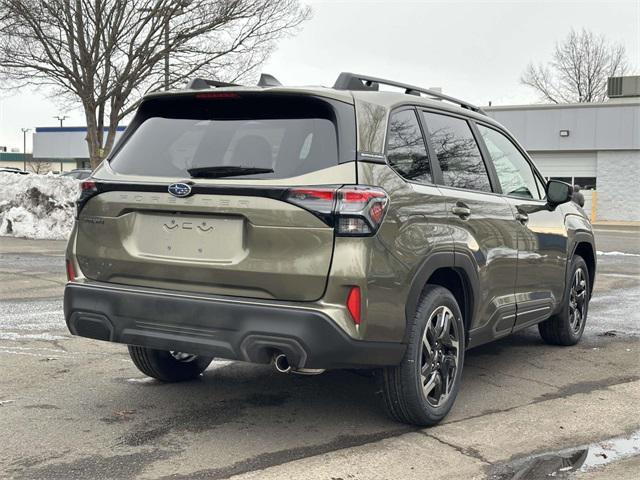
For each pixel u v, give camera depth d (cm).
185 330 385
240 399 481
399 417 422
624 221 3378
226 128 409
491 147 541
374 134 394
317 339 360
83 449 387
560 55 6144
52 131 6100
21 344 625
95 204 421
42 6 1625
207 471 358
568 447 403
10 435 406
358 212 364
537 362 602
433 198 428
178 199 393
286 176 376
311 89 392
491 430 428
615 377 556
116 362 572
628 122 3344
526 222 548
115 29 1691
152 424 428
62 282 990
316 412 455
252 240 374
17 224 1650
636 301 937
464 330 468
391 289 382
